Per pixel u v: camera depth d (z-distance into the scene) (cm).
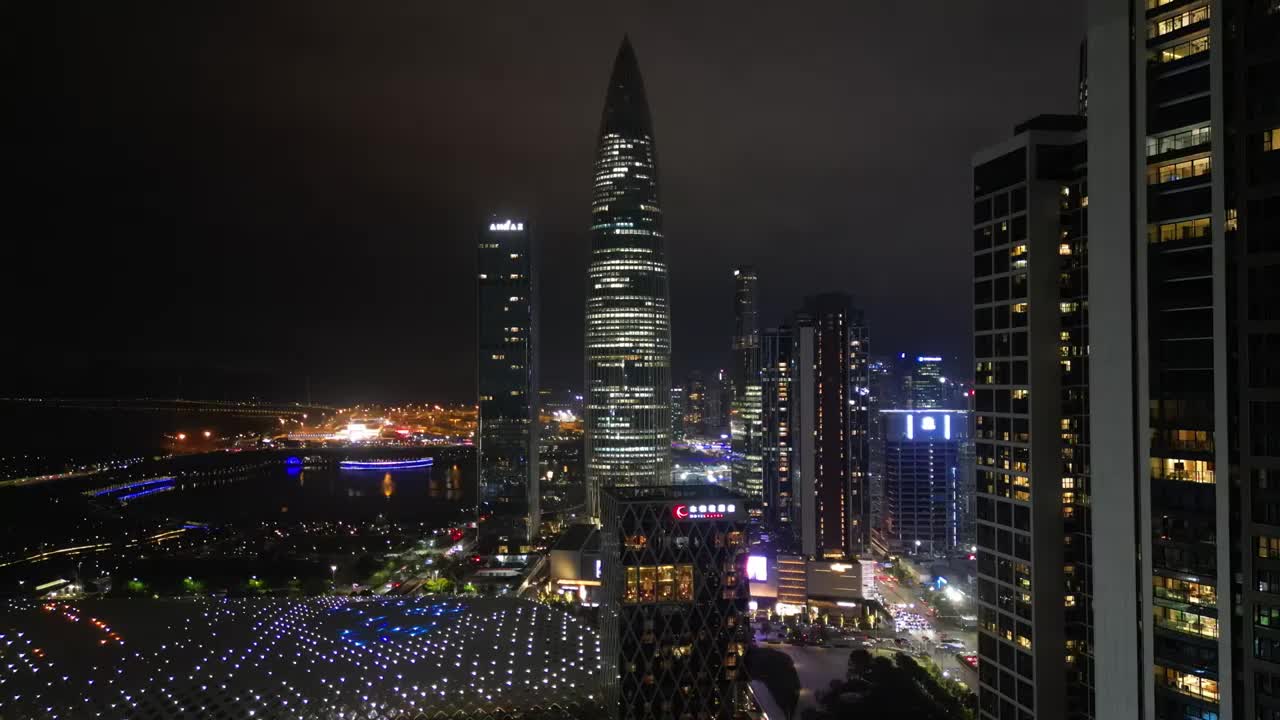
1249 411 11400
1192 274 12656
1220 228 11775
